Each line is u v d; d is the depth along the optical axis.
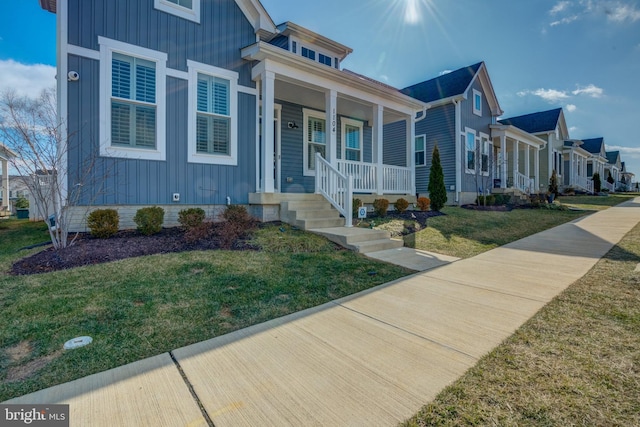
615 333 2.69
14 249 5.72
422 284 4.21
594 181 27.47
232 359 2.40
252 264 4.82
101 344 2.59
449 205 14.57
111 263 4.61
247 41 7.87
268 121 7.37
